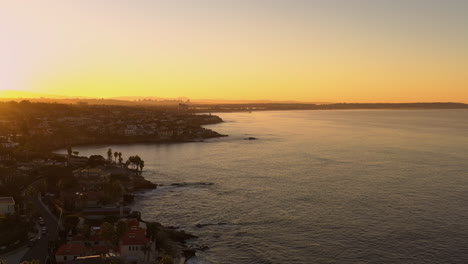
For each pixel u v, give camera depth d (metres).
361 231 172.12
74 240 146.00
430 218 186.75
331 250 154.38
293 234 170.00
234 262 145.25
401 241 161.75
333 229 175.00
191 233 171.50
